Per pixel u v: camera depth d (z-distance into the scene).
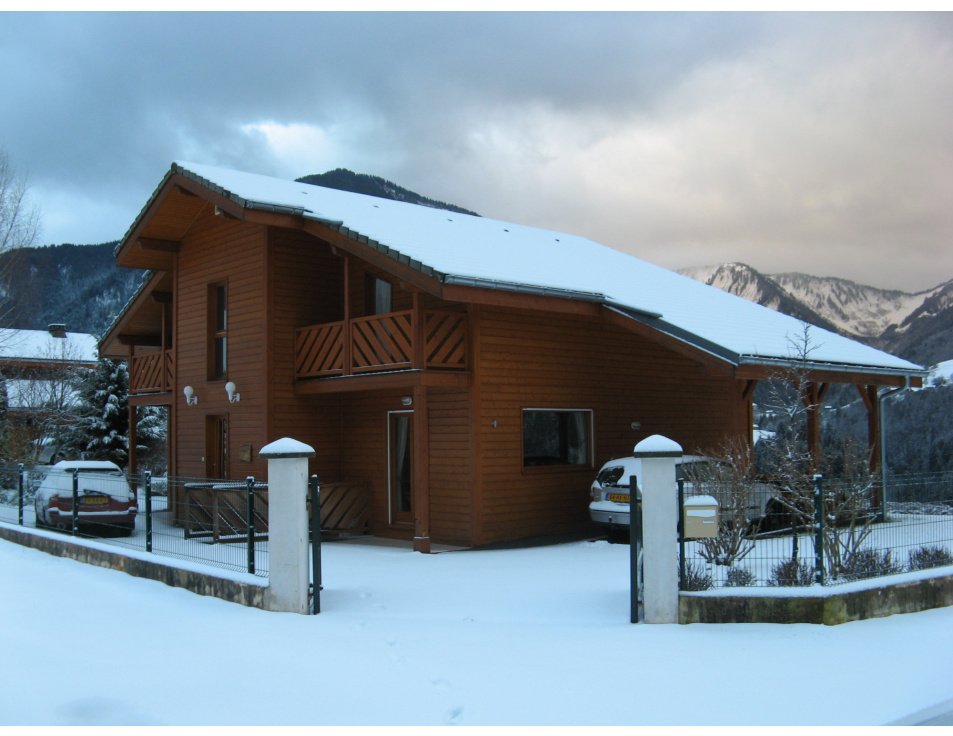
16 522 15.31
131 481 12.92
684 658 6.37
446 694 5.58
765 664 6.20
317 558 8.31
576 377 14.86
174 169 15.34
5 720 5.18
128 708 5.38
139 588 9.94
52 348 35.19
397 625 7.61
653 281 17.88
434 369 12.77
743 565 8.12
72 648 6.94
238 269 15.39
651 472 7.70
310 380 14.43
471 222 18.47
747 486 8.28
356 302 15.23
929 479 9.11
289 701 5.47
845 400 29.44
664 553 7.62
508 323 13.78
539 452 14.30
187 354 16.89
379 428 14.80
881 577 8.05
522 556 11.85
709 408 17.47
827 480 8.35
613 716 5.12
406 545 13.40
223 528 10.99
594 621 7.73
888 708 5.27
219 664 6.36
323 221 13.38
